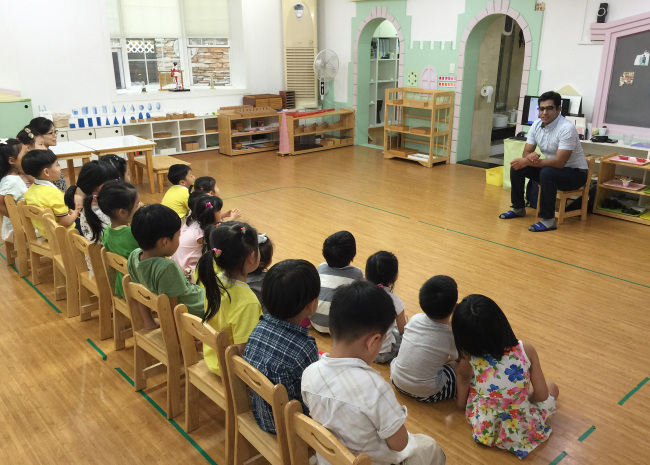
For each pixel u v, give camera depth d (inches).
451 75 280.4
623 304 128.3
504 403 77.9
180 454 81.7
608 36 209.3
